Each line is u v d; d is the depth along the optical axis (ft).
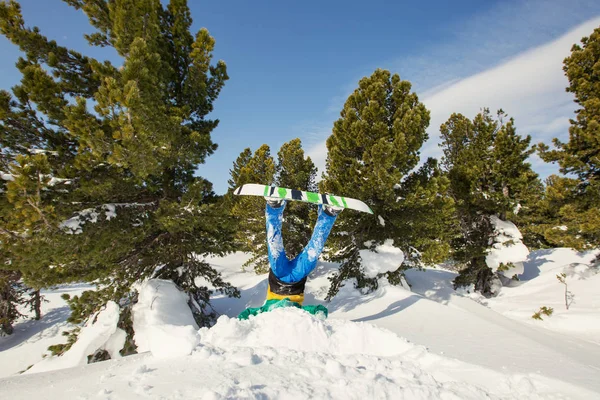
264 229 53.26
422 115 40.01
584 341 26.43
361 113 42.75
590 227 44.57
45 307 60.64
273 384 8.04
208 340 11.89
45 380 10.47
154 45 26.68
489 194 57.98
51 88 24.49
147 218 30.09
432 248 40.47
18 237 21.97
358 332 13.35
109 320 27.73
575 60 50.57
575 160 48.03
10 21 26.58
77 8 29.81
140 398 7.29
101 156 23.57
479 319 23.65
